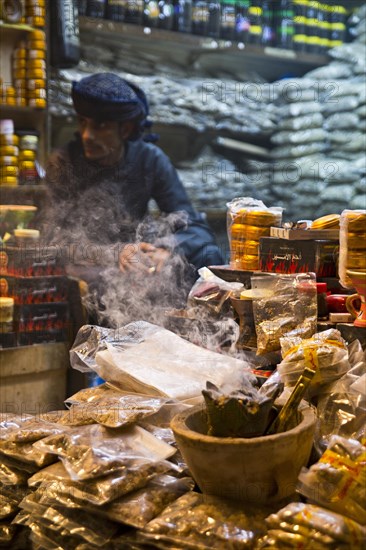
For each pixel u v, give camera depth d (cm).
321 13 436
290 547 89
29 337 280
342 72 431
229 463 96
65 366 288
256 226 157
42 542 113
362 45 429
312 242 145
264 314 139
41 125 359
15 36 351
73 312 285
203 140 442
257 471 97
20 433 122
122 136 316
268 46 421
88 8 372
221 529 96
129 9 382
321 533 88
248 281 156
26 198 338
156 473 111
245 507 99
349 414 111
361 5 444
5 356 275
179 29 396
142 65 409
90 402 130
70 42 357
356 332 131
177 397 125
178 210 328
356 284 129
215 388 104
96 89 304
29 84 346
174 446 119
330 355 117
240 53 419
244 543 94
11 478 122
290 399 103
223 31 407
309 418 102
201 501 103
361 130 422
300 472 100
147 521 103
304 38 431
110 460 109
